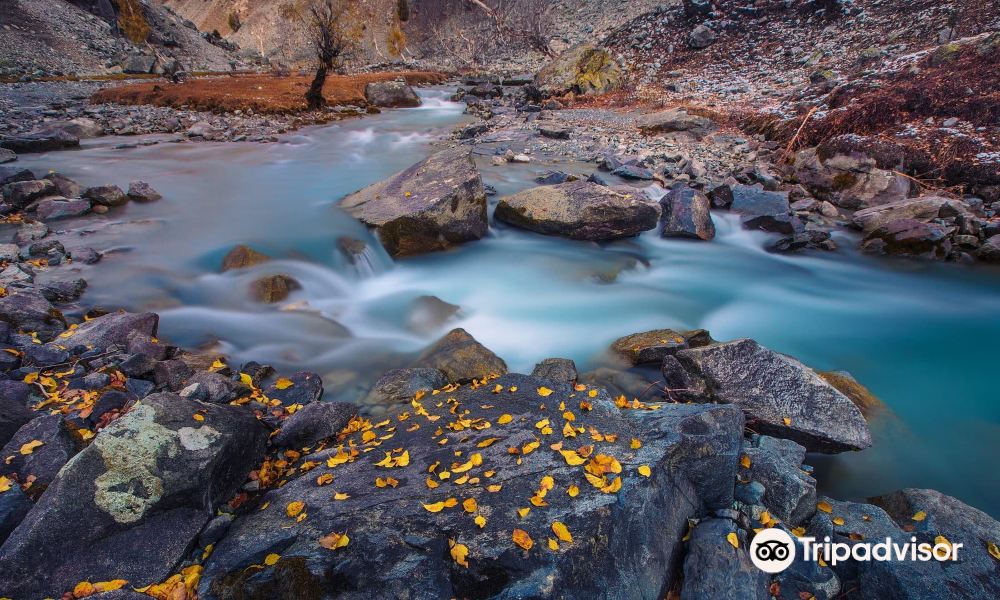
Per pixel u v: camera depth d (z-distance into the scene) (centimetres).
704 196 1121
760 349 524
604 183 1244
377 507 333
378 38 6756
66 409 438
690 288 869
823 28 2442
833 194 1220
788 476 393
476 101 2652
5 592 282
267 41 7912
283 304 741
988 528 361
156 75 3991
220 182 1255
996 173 1073
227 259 821
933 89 1296
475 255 937
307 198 1137
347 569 290
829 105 1523
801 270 940
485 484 346
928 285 880
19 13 3988
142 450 337
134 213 1020
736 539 337
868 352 700
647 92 2448
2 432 388
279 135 1839
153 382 507
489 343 686
